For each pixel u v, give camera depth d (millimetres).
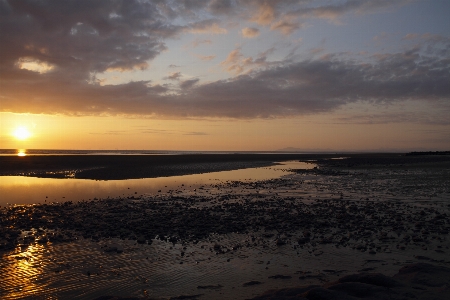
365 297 6832
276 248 12117
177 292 8453
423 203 21391
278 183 35438
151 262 10664
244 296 8102
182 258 11055
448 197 23672
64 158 76938
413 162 75562
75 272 9828
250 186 32594
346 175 45062
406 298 6684
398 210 19094
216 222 16281
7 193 26969
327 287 7504
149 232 14375
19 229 15078
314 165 74250
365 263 10312
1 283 9031
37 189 29562
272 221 16484
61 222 16344
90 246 12398
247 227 15430
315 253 11430
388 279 7676
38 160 66562
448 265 9930
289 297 6824
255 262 10617
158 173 47031
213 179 40219
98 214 18328
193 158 97500
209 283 8992
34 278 9375
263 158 114812
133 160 75688
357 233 14102
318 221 16406
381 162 80438
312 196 25406
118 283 9047
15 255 11359
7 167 51375
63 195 25922
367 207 20219
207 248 12172
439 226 15047
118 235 14008
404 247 11883
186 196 25562
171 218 17281
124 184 33969
